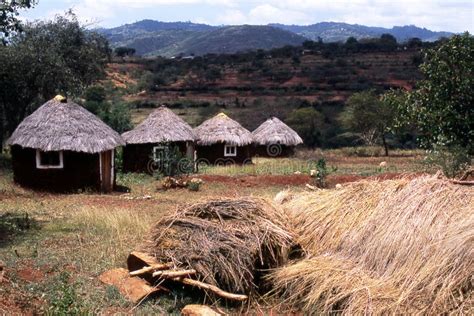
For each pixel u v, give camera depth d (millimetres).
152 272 6949
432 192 6859
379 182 7828
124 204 14430
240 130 28953
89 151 17438
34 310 6191
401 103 13891
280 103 53625
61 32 28297
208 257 6926
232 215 7629
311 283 6621
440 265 5711
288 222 7789
